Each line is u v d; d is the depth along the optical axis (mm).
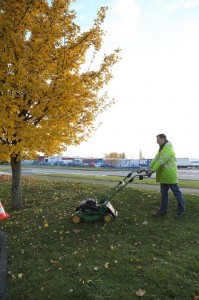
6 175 12516
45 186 8203
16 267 3906
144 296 3104
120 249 4086
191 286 3223
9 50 5266
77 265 3756
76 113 5641
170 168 4996
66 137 5754
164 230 4625
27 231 5004
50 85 5453
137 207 5648
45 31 5379
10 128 5297
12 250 4383
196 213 5266
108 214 4969
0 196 7520
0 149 5344
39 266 3861
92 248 4168
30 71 5406
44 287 3402
